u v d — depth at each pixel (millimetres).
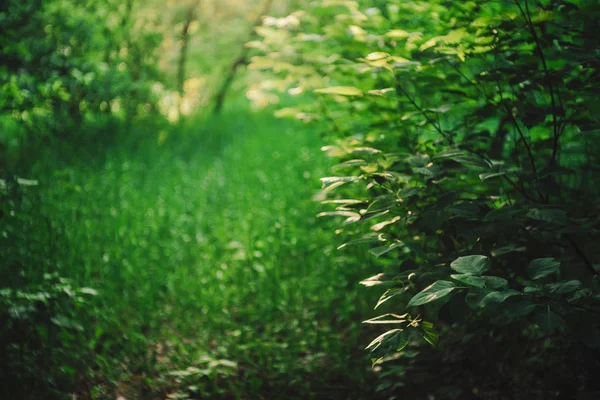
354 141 2959
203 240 4996
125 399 3139
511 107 2736
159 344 3723
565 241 2488
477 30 2580
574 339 2031
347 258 4207
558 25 2520
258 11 11328
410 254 2795
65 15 6891
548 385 2695
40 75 5734
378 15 3646
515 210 2188
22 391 2852
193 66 11516
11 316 2986
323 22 4879
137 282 4320
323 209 5238
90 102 7160
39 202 4578
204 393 3143
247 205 5797
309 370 3334
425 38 2873
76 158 6801
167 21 10664
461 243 2549
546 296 1841
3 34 5371
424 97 3066
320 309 4012
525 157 2826
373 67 3014
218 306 4047
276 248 4602
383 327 3750
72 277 3992
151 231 5098
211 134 9367
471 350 2469
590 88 2340
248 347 3551
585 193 2908
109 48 7906
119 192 5922
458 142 2814
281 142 8469
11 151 6656
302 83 3902
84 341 3432
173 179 6730
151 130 9070
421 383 2850
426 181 2412
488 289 1779
